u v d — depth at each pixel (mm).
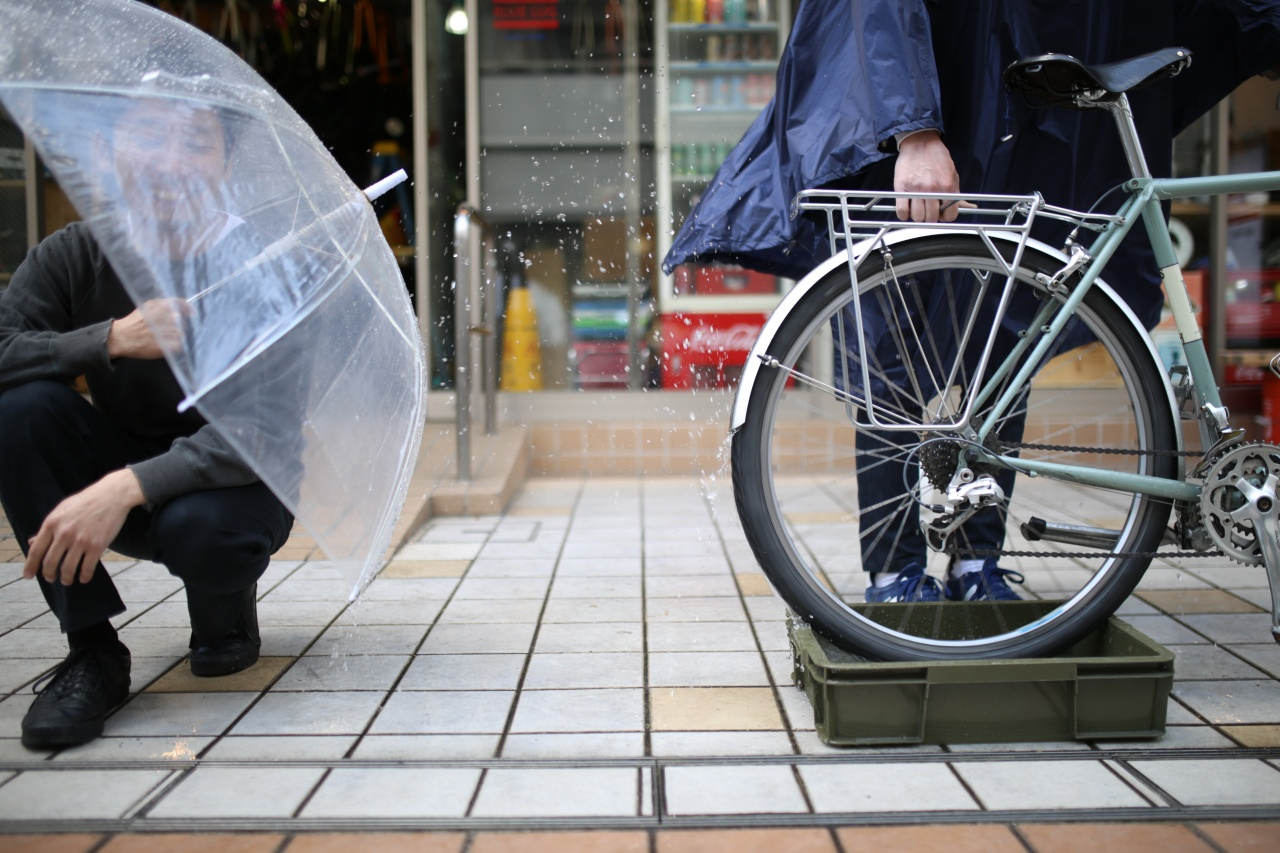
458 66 5289
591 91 5254
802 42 2088
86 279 1846
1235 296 4977
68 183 1369
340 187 1789
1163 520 1934
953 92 2188
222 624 2018
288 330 1532
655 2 5203
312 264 1616
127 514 1726
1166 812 1489
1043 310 1933
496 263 5301
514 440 4711
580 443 4824
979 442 1866
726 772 1629
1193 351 1962
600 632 2365
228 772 1628
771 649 2234
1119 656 1917
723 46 5227
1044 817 1476
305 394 1599
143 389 1903
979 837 1423
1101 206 2289
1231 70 2305
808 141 2023
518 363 5285
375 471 1728
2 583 2789
